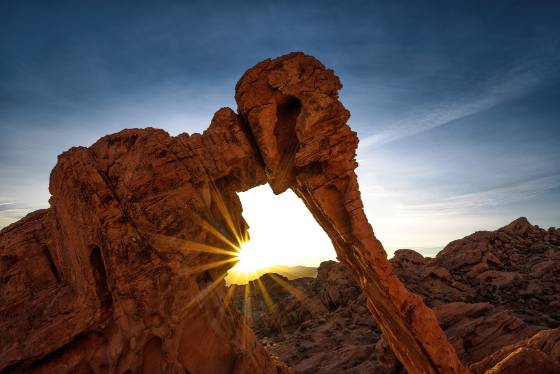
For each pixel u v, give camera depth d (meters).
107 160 12.66
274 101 14.49
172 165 12.78
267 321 35.56
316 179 14.16
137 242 11.61
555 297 26.08
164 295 11.32
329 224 14.79
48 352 10.77
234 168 15.08
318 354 24.16
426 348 12.48
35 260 13.55
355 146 14.09
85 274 11.47
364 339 25.77
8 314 12.47
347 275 36.16
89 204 11.78
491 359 14.91
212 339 12.38
